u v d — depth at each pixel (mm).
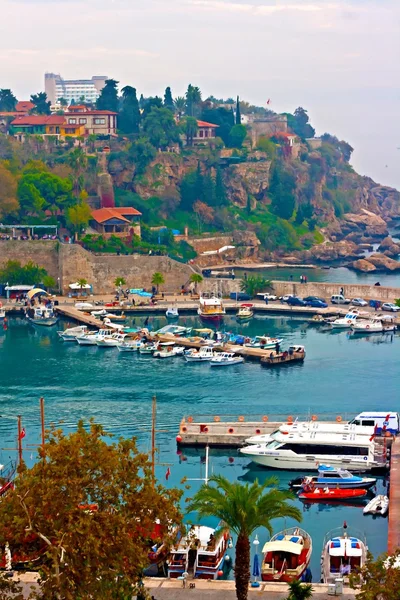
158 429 194875
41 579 100938
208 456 181750
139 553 102375
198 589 119875
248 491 117500
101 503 104688
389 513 145750
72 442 104250
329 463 171625
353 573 112562
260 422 192625
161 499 107438
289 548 128500
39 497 101250
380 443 179125
